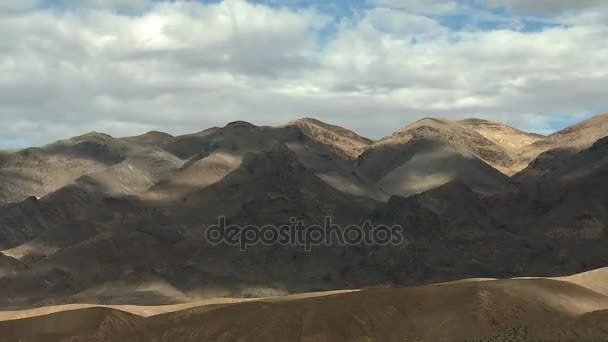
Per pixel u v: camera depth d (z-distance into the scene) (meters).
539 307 120.19
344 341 119.25
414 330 117.44
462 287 126.19
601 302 127.50
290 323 123.56
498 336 106.31
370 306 124.88
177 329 127.75
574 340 100.56
